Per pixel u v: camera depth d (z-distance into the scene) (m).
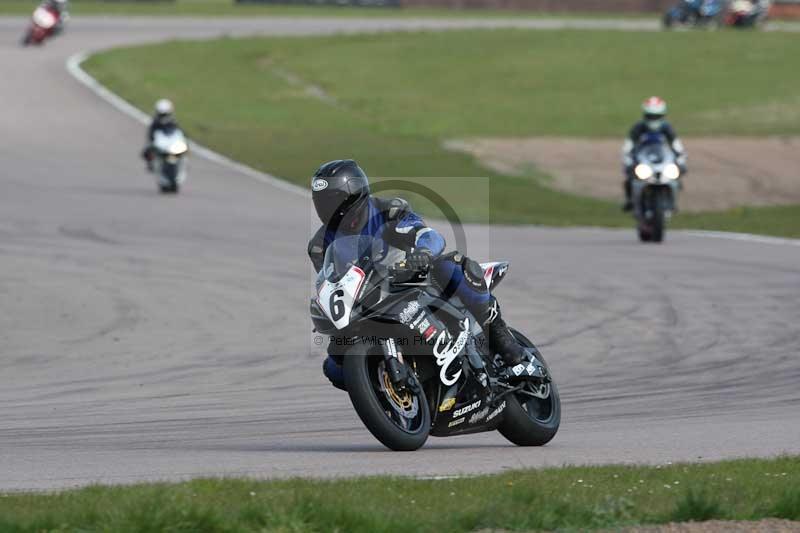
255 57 189.88
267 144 126.31
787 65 185.38
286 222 80.75
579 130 140.25
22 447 28.83
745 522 19.88
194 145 124.06
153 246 68.88
